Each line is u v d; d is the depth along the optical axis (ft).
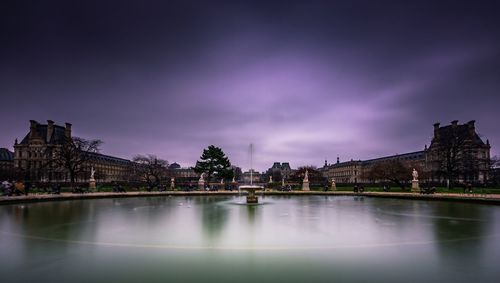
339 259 39.37
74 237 52.65
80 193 175.01
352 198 175.83
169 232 57.57
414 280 32.14
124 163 634.84
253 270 35.14
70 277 32.76
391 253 42.32
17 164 456.86
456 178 336.29
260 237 52.95
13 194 148.87
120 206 114.32
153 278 32.58
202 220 74.43
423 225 66.69
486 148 427.74
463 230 60.23
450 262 38.09
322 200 157.69
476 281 31.83
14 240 50.14
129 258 39.60
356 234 55.88
